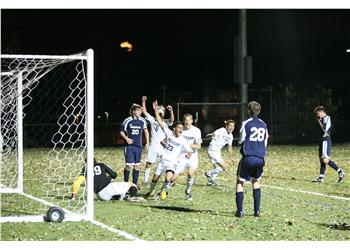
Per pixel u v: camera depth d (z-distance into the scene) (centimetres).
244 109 2897
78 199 1248
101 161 2208
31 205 1175
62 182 1548
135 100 3691
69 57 1026
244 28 2908
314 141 3338
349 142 3344
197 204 1191
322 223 998
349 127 3406
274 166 1978
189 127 1252
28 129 2777
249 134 1022
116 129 3234
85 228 941
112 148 2939
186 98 3797
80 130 2448
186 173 1750
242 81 2905
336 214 1083
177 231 925
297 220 1020
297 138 3334
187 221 1004
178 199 1256
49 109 2539
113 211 1095
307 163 2083
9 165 1736
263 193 1352
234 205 1180
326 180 1609
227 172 1795
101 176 1210
